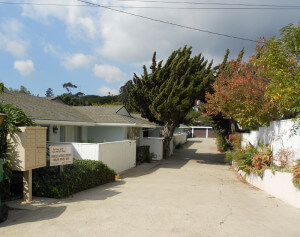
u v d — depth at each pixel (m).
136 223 5.22
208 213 6.05
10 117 6.83
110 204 6.73
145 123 21.00
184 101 17.94
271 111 10.97
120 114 19.62
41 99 16.64
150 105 19.17
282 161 8.74
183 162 20.11
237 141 17.52
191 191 8.92
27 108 12.44
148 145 20.78
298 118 8.13
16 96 14.09
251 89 11.35
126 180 11.50
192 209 6.37
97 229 4.87
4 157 6.36
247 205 6.98
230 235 4.68
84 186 8.72
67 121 13.19
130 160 15.49
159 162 19.61
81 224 5.13
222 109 13.04
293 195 6.98
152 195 8.04
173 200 7.37
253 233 4.80
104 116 18.02
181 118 20.94
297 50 8.71
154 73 19.45
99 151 11.41
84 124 14.82
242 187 10.07
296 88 7.98
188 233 4.73
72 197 7.55
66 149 7.96
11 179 7.30
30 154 6.61
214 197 7.97
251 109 11.20
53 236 4.52
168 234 4.66
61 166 7.91
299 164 6.98
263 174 9.32
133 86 20.89
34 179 7.45
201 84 17.91
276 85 8.57
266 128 11.16
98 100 75.50
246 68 12.66
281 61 8.80
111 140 17.73
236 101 11.90
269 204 7.13
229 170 16.05
